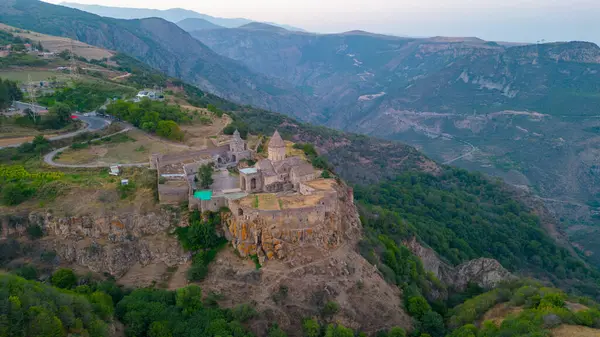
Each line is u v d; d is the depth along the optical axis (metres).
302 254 98.06
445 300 122.69
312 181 118.62
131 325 81.06
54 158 127.69
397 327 91.25
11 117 152.00
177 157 127.25
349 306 93.19
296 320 88.69
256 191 113.56
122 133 154.50
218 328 81.06
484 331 90.94
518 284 119.44
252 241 97.88
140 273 98.19
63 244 99.44
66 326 69.00
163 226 103.75
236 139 138.38
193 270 95.69
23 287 70.94
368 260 107.69
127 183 110.88
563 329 86.19
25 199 105.00
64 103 182.00
